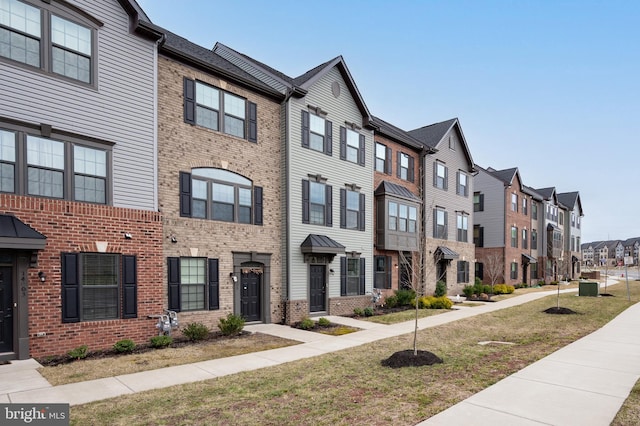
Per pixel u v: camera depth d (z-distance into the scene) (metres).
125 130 11.08
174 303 12.24
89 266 10.30
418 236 21.89
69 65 10.20
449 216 26.23
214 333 12.85
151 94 11.66
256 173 14.95
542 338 11.94
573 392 6.88
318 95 17.12
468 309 19.52
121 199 10.91
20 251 9.12
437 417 5.81
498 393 6.83
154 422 5.76
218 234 13.55
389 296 20.61
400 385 7.35
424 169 24.05
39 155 9.67
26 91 9.48
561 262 40.41
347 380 7.72
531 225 39.31
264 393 7.00
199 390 7.20
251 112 14.94
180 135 12.77
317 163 16.94
